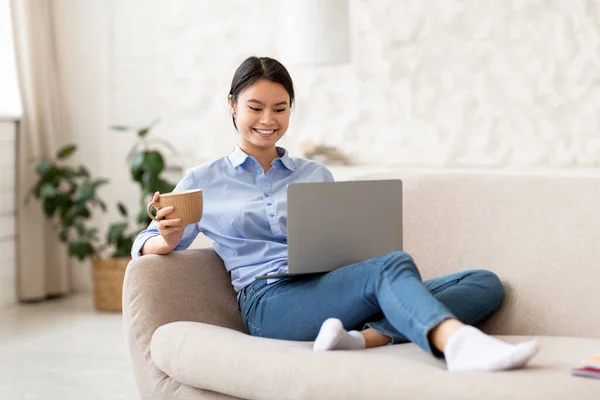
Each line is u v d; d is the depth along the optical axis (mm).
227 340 2350
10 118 5430
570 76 5074
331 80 5473
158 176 5309
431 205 2838
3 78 5594
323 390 2076
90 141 5852
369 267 2297
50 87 5715
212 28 5648
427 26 5297
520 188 2727
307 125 5527
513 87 5176
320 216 2422
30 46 5484
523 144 5176
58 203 5398
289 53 4852
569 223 2604
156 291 2619
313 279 2467
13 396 3541
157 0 5719
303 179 2830
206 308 2717
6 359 4156
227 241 2727
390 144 5391
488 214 2740
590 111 5043
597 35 5016
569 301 2512
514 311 2584
